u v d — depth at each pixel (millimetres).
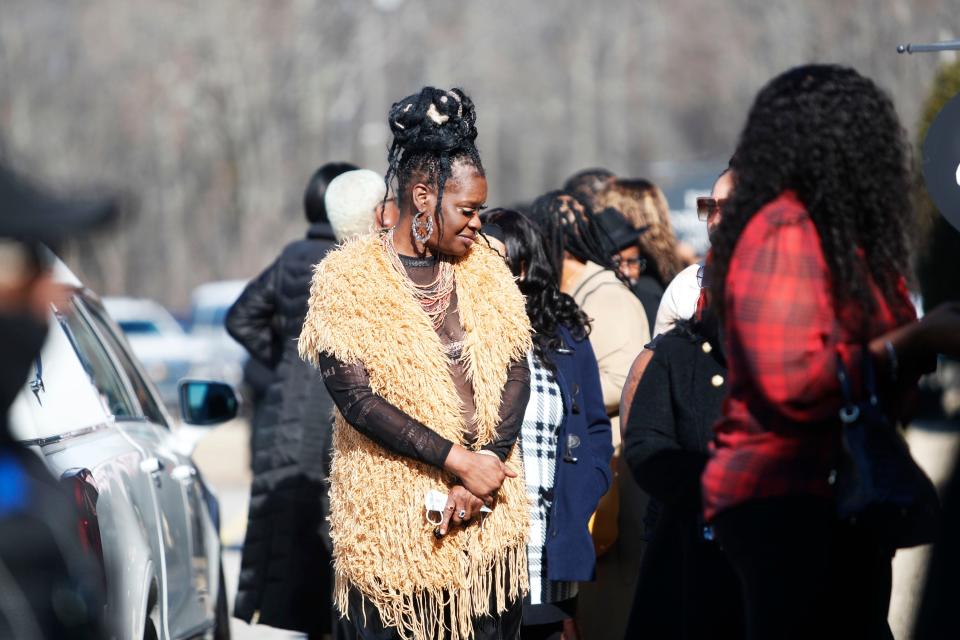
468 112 12281
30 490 6840
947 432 37156
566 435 14031
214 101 173500
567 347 14305
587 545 13891
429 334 12008
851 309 9508
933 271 40562
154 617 13906
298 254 19359
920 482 9414
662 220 19812
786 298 9406
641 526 15867
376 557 11828
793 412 9500
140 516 13641
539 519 13789
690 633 11828
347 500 12031
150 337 80125
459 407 12078
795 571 9711
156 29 178250
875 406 9477
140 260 174000
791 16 105562
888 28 72250
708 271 10219
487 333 12289
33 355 6918
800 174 9680
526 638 14117
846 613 9906
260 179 172750
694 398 11898
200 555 16875
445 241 12156
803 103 9742
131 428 15422
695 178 47625
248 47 175000
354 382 11898
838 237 9531
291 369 18469
